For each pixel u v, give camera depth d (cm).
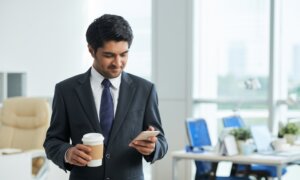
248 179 416
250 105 562
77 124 181
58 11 613
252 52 561
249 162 386
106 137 179
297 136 483
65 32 622
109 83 183
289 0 545
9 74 564
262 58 554
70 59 629
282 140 439
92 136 166
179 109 591
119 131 179
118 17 172
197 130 439
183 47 585
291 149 444
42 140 460
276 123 552
